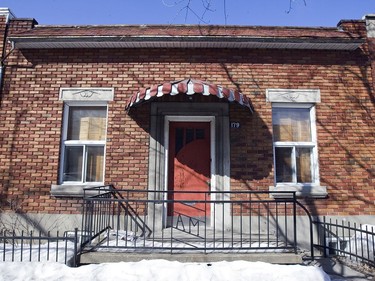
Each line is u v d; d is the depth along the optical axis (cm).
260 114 716
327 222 678
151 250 516
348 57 747
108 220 623
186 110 709
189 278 446
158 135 703
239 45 730
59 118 714
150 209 679
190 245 537
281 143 720
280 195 681
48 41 712
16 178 692
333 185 695
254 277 450
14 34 723
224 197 682
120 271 458
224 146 698
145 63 734
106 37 706
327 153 707
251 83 729
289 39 711
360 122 721
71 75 729
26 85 725
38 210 682
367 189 696
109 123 710
